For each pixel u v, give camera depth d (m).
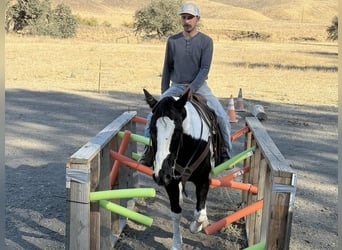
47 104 12.90
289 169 3.22
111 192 3.62
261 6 173.50
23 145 8.78
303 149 9.22
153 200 6.31
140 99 14.08
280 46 48.47
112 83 17.55
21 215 5.60
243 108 12.95
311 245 5.07
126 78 19.03
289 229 3.21
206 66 4.86
